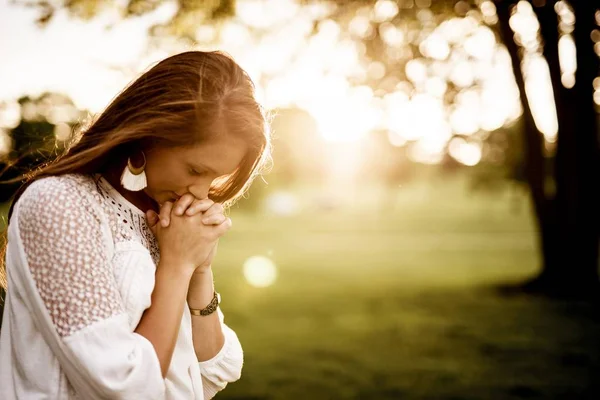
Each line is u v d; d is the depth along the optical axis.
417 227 39.19
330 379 6.61
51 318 1.16
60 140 1.72
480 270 17.95
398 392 6.10
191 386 1.41
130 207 1.35
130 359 1.16
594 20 11.32
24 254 1.19
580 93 12.09
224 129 1.27
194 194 1.34
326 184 94.06
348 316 10.70
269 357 7.64
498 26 12.09
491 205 68.00
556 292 12.58
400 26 10.02
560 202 12.86
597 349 8.03
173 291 1.29
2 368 1.26
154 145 1.28
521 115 13.21
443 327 9.58
